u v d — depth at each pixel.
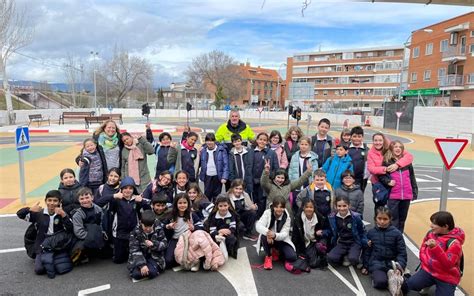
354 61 84.69
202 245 4.68
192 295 4.12
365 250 4.80
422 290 4.20
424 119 28.52
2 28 27.69
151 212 4.56
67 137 22.36
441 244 3.91
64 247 4.66
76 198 4.98
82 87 61.78
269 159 6.46
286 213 5.04
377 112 45.66
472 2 4.64
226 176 6.57
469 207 8.09
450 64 39.66
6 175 10.61
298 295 4.17
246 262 5.08
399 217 5.64
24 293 4.09
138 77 68.69
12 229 6.17
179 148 6.88
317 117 52.91
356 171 6.28
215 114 57.72
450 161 5.20
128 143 6.33
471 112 22.48
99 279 4.46
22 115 33.16
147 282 4.41
